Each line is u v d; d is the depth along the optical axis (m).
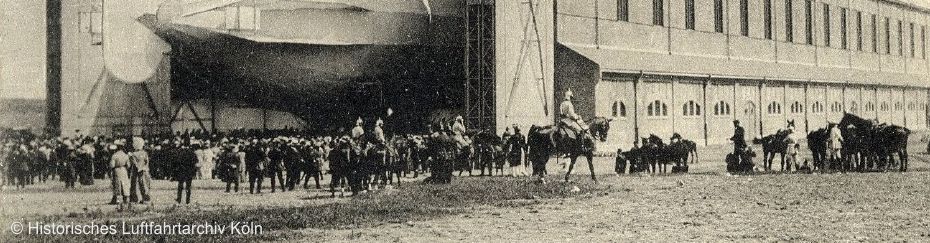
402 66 48.66
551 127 26.77
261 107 50.03
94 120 38.97
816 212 18.48
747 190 23.94
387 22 45.53
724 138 58.72
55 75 37.22
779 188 24.53
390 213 18.81
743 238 14.70
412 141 33.53
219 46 44.25
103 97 39.56
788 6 71.31
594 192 23.64
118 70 39.69
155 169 31.39
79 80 38.25
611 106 47.28
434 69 48.97
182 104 47.38
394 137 32.66
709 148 54.03
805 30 73.69
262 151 24.73
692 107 55.41
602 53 48.66
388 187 25.12
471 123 43.16
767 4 68.50
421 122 49.94
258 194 24.55
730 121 59.59
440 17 45.97
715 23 61.75
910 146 60.19
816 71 71.94
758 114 63.25
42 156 28.97
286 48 46.22
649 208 19.55
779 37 69.50
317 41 44.59
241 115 49.69
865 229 15.72
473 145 35.88
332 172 23.69
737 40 63.72
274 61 46.59
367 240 14.81
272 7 43.62
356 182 23.70
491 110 42.91
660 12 55.81
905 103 85.44
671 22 56.41
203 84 47.28
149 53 41.16
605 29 50.25
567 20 47.38
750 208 19.36
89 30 38.59
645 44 53.66
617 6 51.66
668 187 25.17
